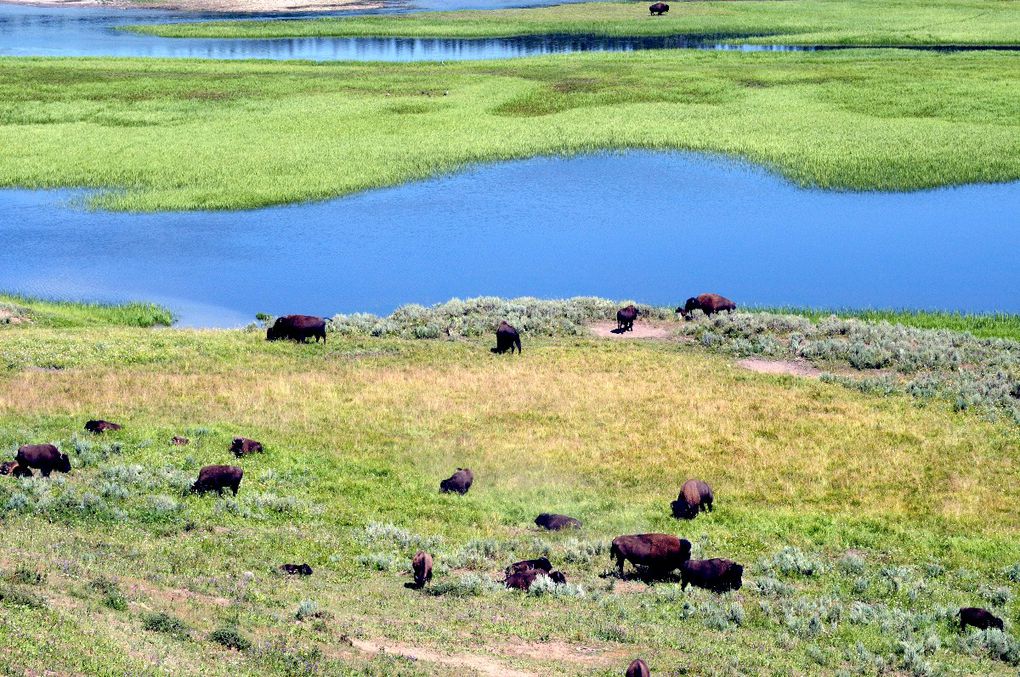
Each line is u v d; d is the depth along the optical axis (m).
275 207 132.75
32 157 152.00
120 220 126.06
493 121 178.25
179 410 61.59
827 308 96.12
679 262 112.25
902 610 38.94
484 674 27.64
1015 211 128.00
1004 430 62.59
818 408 66.62
